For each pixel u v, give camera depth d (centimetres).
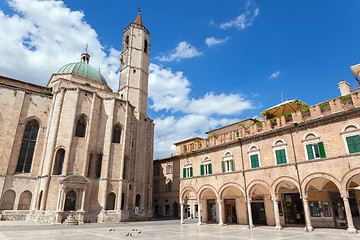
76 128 4434
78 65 5916
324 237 2028
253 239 1981
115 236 2238
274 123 3083
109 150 4525
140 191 5156
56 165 4131
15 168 4244
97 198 4231
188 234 2400
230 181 3272
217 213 3744
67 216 3734
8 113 4391
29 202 4219
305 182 2562
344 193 2281
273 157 2916
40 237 2119
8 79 4916
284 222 3039
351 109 2361
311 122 2633
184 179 3991
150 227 3253
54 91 5122
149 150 5862
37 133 4631
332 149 2458
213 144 3722
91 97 4719
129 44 6141
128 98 5616
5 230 2667
